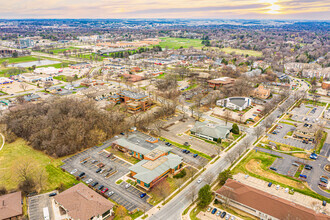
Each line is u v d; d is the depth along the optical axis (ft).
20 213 316.60
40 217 317.83
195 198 357.00
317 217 295.89
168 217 320.29
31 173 409.90
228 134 559.79
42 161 449.06
